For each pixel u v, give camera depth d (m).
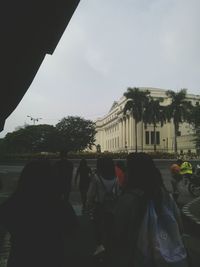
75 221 4.04
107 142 155.62
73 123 113.56
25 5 6.70
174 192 16.75
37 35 8.17
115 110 138.38
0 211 3.90
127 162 3.46
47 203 3.93
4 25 7.66
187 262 3.10
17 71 11.27
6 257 8.09
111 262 3.30
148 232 3.08
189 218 12.31
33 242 3.83
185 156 80.69
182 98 85.12
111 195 7.61
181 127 120.25
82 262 7.95
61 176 10.99
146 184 3.24
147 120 88.75
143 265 3.04
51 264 3.83
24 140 114.25
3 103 16.81
